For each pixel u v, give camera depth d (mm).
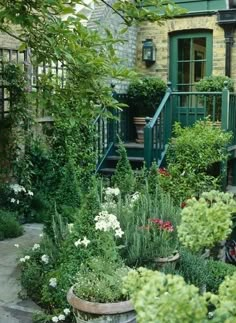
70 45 4215
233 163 8156
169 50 9125
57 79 5137
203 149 6293
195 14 8656
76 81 4676
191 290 1253
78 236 3473
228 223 1932
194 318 1224
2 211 6402
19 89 6863
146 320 1234
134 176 6113
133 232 3840
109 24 8461
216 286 3871
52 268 3963
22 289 4027
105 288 2996
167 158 6711
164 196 4902
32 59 5809
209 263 4176
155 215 4191
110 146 8164
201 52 8844
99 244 3395
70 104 4953
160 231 3893
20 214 6789
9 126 6930
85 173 7527
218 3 8422
